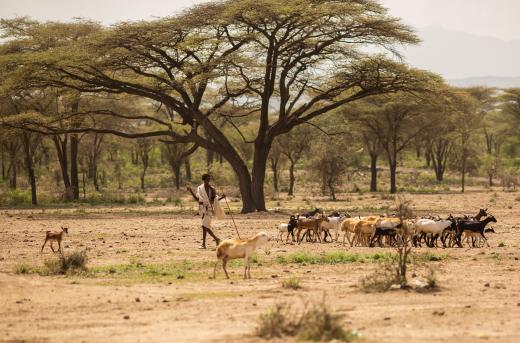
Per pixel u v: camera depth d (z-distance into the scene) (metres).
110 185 155.75
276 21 73.44
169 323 21.86
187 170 156.62
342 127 118.88
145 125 160.00
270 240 48.53
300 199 112.38
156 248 44.69
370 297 25.55
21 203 102.94
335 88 82.31
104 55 77.81
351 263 35.66
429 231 43.06
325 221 46.75
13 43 97.12
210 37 76.25
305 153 127.56
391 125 126.88
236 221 66.06
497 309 23.33
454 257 37.78
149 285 28.91
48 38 97.25
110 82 81.12
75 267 33.19
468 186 152.12
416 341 19.19
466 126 136.62
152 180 162.12
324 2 76.38
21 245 46.62
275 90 93.75
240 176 80.94
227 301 25.14
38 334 20.70
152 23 74.81
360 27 75.31
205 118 80.69
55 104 108.19
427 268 31.75
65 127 97.62
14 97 101.69
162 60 82.62
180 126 136.25
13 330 21.14
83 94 101.88
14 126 80.88
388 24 75.25
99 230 58.34
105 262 37.97
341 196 120.50
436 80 80.81
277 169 153.50
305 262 36.19
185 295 26.41
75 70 80.12
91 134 140.00
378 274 28.59
